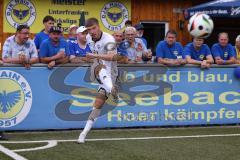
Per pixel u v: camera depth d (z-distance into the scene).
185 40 17.81
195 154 7.29
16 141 8.20
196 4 17.94
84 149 7.56
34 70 9.10
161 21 17.70
